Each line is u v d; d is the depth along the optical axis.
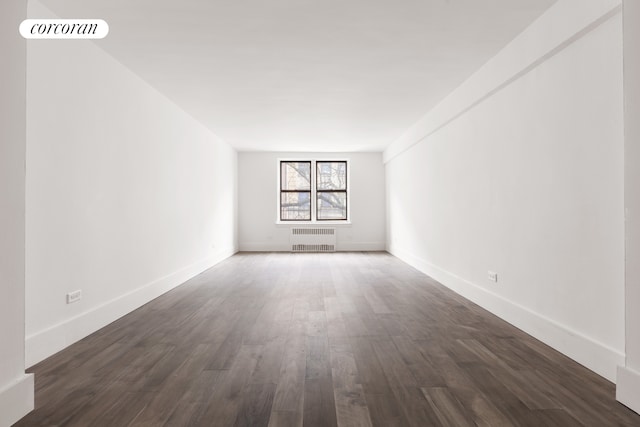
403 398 2.24
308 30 3.47
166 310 4.32
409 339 3.30
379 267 7.46
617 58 2.46
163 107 5.34
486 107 4.36
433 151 6.27
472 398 2.24
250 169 10.29
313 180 10.44
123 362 2.81
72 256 3.31
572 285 2.90
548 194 3.19
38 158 2.91
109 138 3.94
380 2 3.02
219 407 2.14
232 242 9.60
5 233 1.96
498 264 4.07
